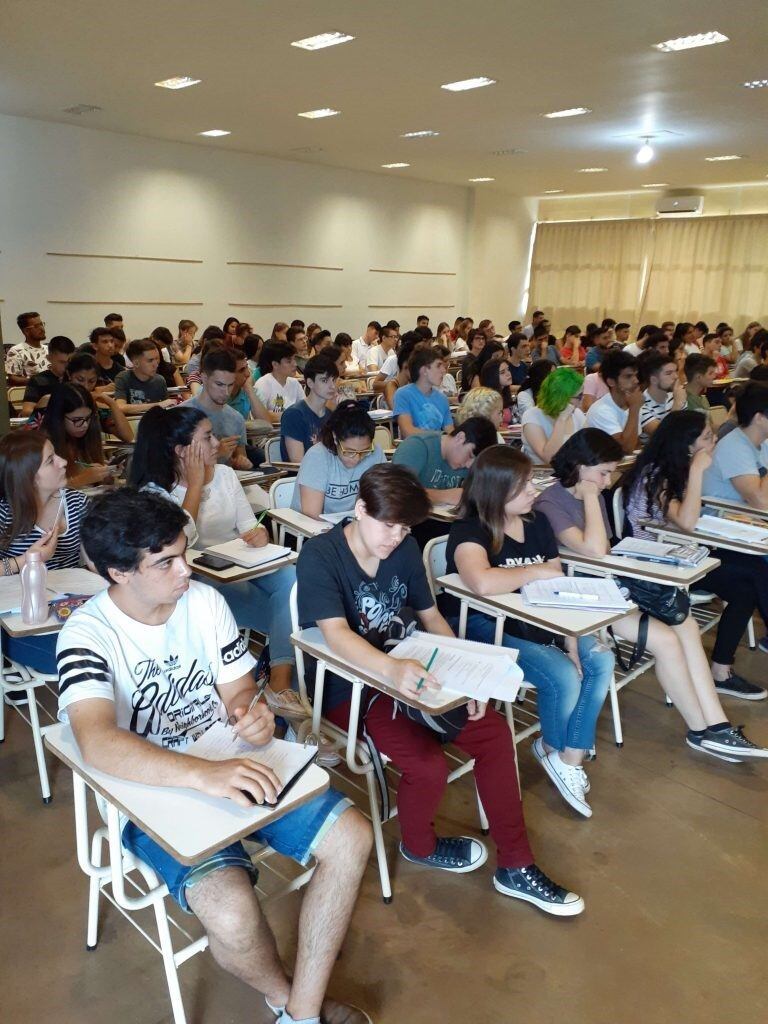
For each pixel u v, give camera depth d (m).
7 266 8.08
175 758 1.37
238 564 2.52
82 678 1.42
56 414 3.43
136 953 1.79
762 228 12.36
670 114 7.38
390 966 1.78
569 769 2.34
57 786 2.38
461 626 2.39
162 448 2.75
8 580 2.34
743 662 3.39
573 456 2.64
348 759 1.89
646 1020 1.67
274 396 5.66
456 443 3.49
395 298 12.48
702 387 5.61
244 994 1.70
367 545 1.94
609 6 4.51
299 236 10.83
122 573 1.44
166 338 8.38
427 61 5.68
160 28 4.97
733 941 1.89
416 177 11.98
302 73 6.02
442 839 2.11
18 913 1.90
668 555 2.60
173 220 9.39
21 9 4.64
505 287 14.45
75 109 7.44
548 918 1.94
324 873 1.47
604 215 14.12
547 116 7.51
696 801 2.44
